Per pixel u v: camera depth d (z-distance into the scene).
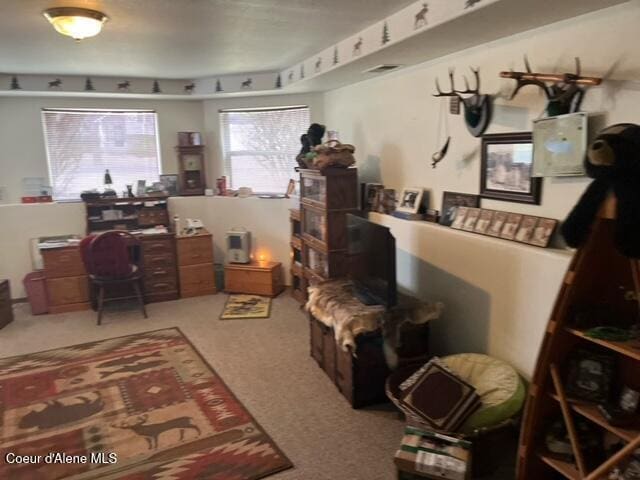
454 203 3.02
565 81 2.08
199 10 2.53
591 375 1.83
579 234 1.69
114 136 5.19
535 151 2.29
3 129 4.76
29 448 2.43
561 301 1.79
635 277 1.67
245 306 4.66
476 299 2.70
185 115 5.40
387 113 3.79
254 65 4.27
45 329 4.11
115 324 4.22
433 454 2.01
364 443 2.45
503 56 2.55
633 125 1.54
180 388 3.03
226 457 2.34
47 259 4.44
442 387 2.28
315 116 5.04
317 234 4.08
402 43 2.65
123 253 4.17
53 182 5.04
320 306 3.06
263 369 3.29
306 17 2.69
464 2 2.05
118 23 2.76
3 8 2.43
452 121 3.02
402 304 2.84
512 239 2.49
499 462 2.23
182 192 5.39
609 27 1.98
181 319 4.32
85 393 2.98
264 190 5.45
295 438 2.49
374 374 2.79
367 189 4.02
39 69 4.24
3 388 3.05
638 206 1.49
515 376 2.34
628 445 1.60
